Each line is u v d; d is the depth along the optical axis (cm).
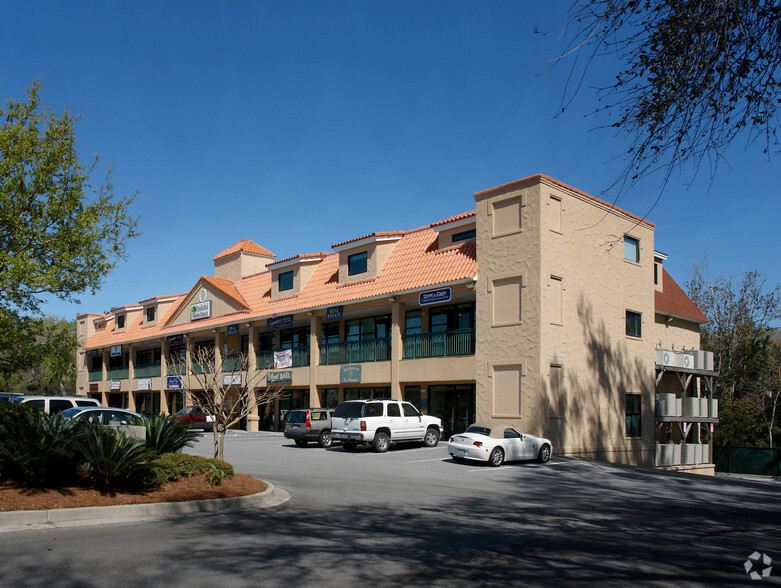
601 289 2617
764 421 3822
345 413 2291
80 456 1147
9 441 1067
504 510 1192
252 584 656
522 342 2322
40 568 685
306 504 1182
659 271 3288
